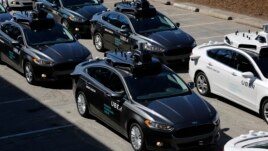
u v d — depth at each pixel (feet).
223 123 71.77
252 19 127.85
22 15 95.04
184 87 66.39
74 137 67.26
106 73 68.49
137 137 61.82
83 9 117.50
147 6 99.91
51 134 68.28
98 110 69.41
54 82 88.43
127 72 66.23
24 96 82.43
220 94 78.59
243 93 74.18
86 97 71.72
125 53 71.20
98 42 107.24
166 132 58.70
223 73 77.15
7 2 142.41
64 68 85.56
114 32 101.24
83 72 72.64
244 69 74.23
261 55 73.51
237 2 143.02
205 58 80.69
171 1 151.12
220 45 80.02
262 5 138.51
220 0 146.30
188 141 59.21
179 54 93.61
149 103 62.03
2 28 97.25
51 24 93.30
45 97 81.97
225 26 125.59
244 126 70.74
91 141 65.98
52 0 122.11
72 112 75.61
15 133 68.74
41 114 75.05
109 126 69.10
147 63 66.03
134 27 97.40
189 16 136.56
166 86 65.51
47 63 85.05
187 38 95.61
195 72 82.94
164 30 97.71
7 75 92.94
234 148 49.14
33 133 68.69
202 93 82.02
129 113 62.39
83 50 88.69
